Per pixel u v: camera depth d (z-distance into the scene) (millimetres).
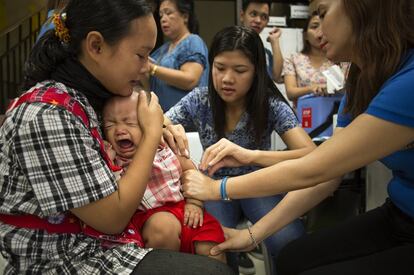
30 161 824
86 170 845
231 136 1646
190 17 2461
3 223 894
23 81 1005
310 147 1477
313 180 1019
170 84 2215
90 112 952
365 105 1060
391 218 1209
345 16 995
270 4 2635
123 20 873
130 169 932
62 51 934
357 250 1200
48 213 827
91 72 946
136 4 892
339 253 1198
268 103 1582
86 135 878
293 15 2619
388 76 979
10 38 2229
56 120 835
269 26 2613
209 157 1314
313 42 2488
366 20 960
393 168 1117
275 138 2039
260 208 1595
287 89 2523
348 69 1209
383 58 972
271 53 2592
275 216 1328
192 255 966
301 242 1282
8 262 918
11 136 854
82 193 837
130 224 1035
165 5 2283
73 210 854
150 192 1149
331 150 978
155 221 1132
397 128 905
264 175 1074
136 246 969
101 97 1008
